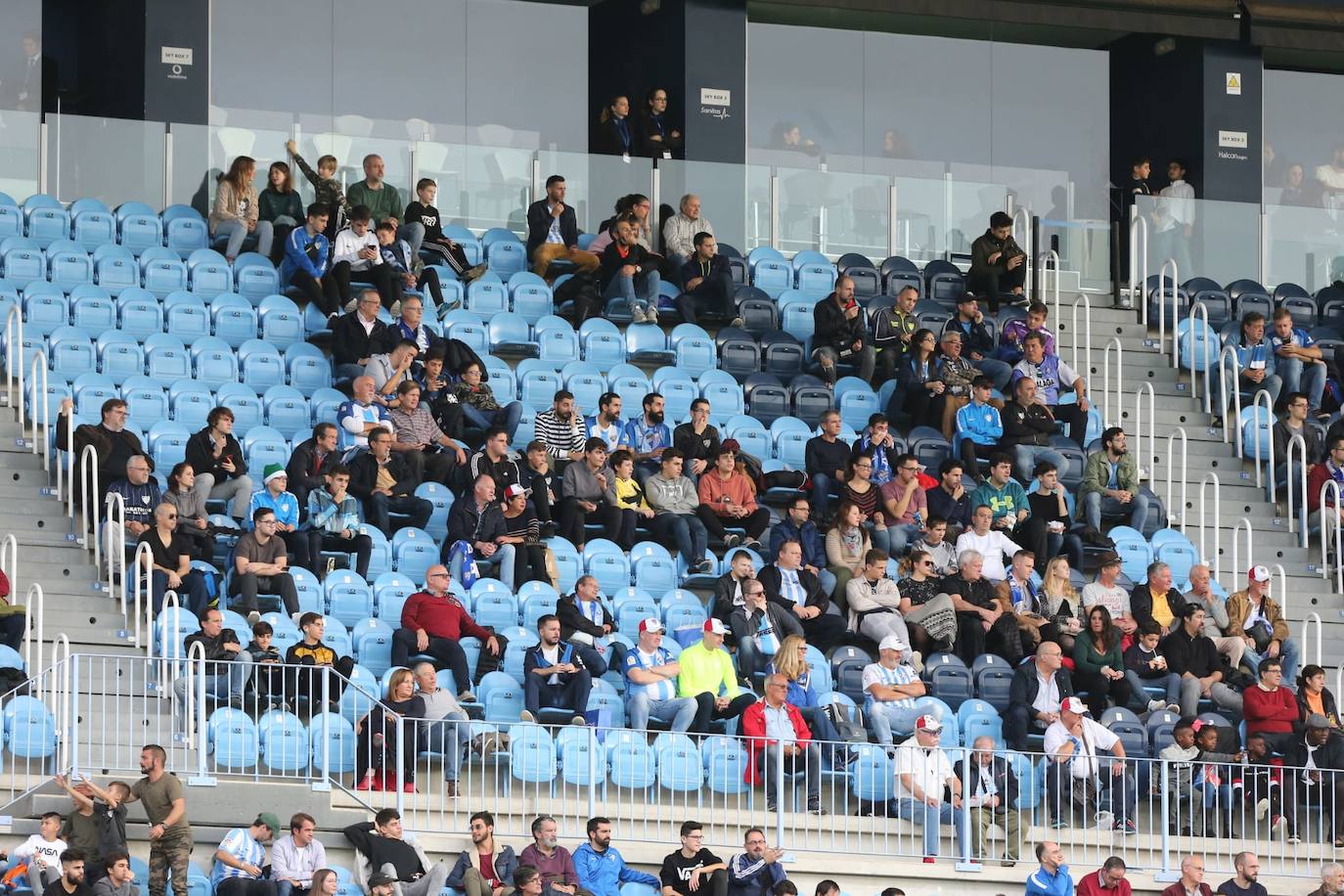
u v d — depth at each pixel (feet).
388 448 176.35
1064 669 167.12
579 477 180.75
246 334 195.52
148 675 150.92
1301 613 193.77
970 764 155.22
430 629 159.53
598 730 153.69
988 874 151.64
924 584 175.32
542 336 203.82
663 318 212.43
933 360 204.03
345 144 213.05
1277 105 261.44
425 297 204.64
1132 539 191.31
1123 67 257.14
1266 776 160.25
